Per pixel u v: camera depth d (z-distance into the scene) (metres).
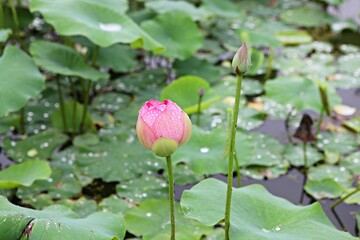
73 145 2.55
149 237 1.95
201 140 2.24
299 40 3.69
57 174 2.33
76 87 3.04
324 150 2.57
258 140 2.61
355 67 3.35
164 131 1.42
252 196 1.74
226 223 1.52
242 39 3.09
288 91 2.70
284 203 1.76
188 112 2.48
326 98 2.51
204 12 3.39
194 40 3.04
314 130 2.72
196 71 3.12
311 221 1.65
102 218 1.64
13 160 2.46
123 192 2.24
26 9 3.09
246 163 2.18
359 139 2.65
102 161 2.41
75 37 2.98
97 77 2.52
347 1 4.37
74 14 2.46
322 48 3.64
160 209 2.09
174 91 2.57
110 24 2.54
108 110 2.87
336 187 2.28
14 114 2.77
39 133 2.66
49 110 2.84
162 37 3.00
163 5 3.33
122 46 3.08
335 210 2.21
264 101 2.99
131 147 2.51
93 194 2.27
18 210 1.55
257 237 1.51
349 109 2.93
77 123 2.68
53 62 2.46
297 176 2.41
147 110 1.43
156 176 2.34
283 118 2.85
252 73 3.10
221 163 2.14
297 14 4.09
